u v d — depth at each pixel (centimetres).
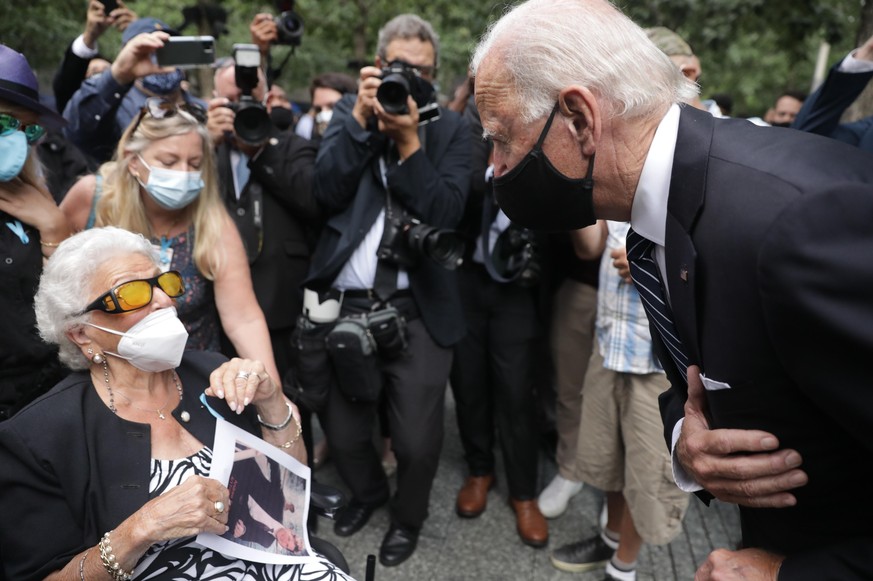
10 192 185
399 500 264
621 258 220
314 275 249
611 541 262
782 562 100
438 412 260
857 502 97
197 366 175
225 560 151
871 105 406
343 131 243
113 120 282
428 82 238
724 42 621
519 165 111
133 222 205
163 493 143
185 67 270
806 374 86
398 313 246
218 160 261
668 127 103
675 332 117
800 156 91
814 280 81
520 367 281
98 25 320
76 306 149
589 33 103
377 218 248
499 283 279
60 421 144
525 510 286
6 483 138
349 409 261
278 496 162
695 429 107
